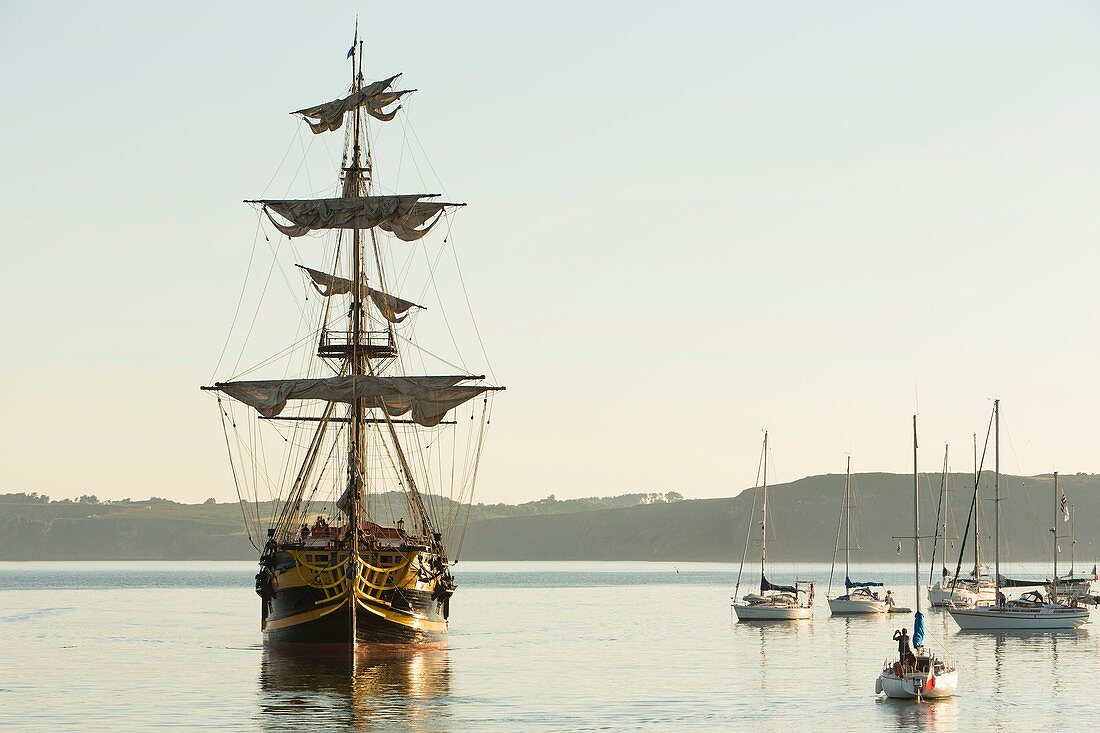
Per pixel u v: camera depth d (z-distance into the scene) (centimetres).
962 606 19038
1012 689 10862
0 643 15425
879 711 9644
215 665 12412
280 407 13112
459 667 12400
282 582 11919
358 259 13688
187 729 8650
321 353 13725
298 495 13588
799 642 15975
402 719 9069
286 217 13450
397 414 14050
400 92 13962
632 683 11219
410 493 14000
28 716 9169
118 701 9850
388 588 11844
